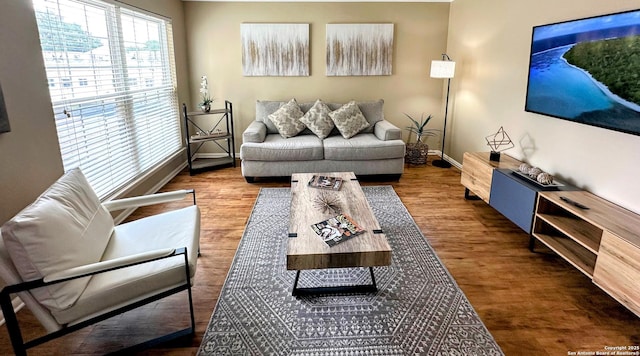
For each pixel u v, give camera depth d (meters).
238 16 5.06
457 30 4.93
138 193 3.76
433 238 3.07
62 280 1.60
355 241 2.13
